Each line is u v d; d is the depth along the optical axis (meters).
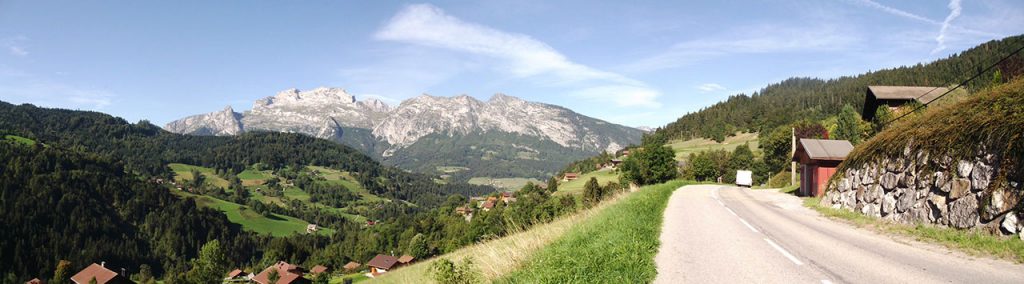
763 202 28.61
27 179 138.62
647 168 65.56
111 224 136.38
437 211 188.12
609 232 12.02
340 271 120.50
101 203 146.25
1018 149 11.41
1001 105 13.23
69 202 134.75
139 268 121.81
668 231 14.81
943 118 16.19
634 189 35.88
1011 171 11.45
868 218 18.02
